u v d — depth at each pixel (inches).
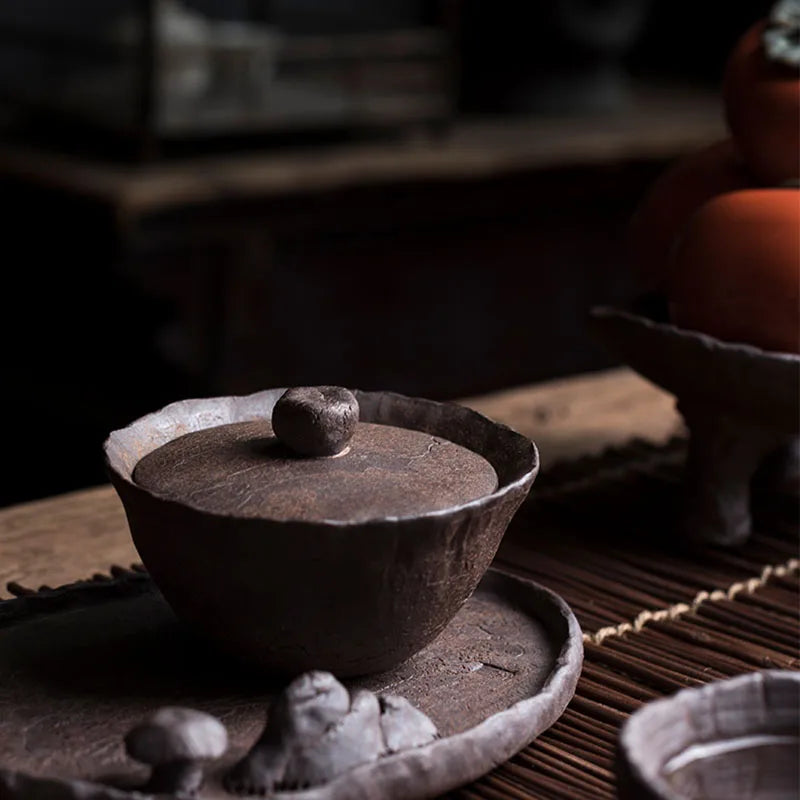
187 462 24.6
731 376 28.9
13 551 29.5
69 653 25.3
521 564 29.7
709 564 30.0
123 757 23.2
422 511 23.6
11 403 68.1
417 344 74.5
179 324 64.0
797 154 30.0
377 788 22.5
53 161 62.5
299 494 23.7
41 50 68.1
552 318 79.2
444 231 73.1
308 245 68.7
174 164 62.7
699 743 21.9
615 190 76.5
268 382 68.2
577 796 23.7
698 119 83.0
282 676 24.5
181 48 61.5
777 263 28.9
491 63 81.7
